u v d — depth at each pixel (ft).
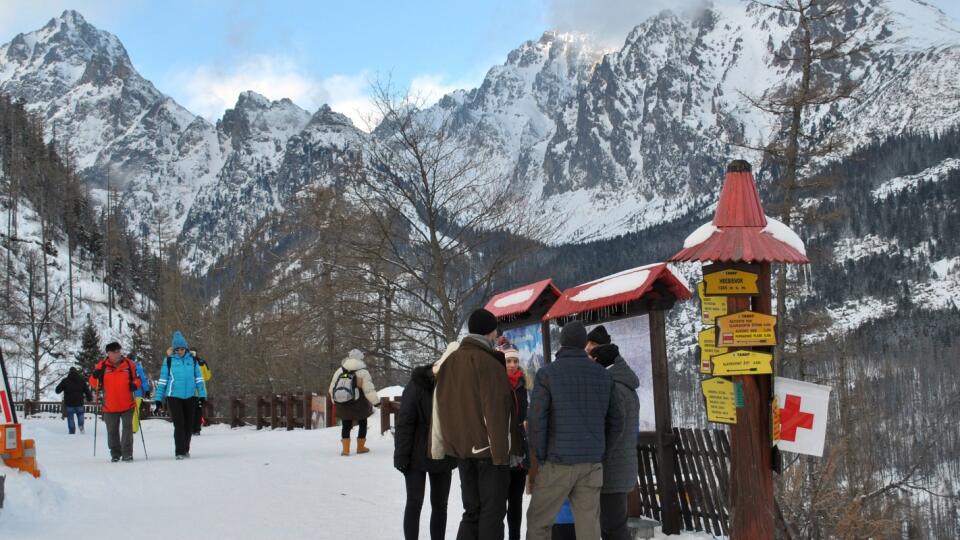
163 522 31.53
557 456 23.08
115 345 51.96
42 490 34.53
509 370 30.01
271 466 48.16
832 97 75.56
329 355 93.20
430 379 26.27
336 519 32.35
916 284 554.87
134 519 32.14
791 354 71.97
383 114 89.25
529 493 36.99
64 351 300.40
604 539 25.30
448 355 25.26
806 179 75.25
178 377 53.01
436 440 24.36
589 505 23.47
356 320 88.28
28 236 413.39
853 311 486.79
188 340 146.61
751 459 22.13
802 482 45.39
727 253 22.04
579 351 23.75
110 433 51.55
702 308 22.88
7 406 36.29
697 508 30.19
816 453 22.45
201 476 44.19
